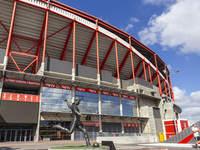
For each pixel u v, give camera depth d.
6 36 35.62
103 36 44.44
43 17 36.00
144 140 25.20
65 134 30.05
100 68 50.88
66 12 37.75
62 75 33.50
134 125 41.16
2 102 26.23
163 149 11.03
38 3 34.16
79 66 36.53
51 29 38.81
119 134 27.44
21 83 28.78
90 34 43.16
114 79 42.84
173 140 18.00
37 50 38.75
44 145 17.39
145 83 48.53
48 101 30.14
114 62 51.91
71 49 44.06
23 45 37.69
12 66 38.44
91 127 33.88
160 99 51.62
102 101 37.75
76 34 42.03
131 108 42.84
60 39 41.19
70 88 33.50
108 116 36.59
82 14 41.50
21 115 27.02
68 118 31.11
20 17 34.72
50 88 31.16
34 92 34.00
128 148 12.95
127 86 46.59
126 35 50.28
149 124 41.03
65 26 39.34
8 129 27.81
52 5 36.25
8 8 33.16
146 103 47.75
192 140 16.20
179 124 24.36
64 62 34.50
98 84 35.50
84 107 34.34
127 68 55.53
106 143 11.48
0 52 29.19
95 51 46.97
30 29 36.97
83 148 9.77
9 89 31.72
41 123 28.33
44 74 31.62
